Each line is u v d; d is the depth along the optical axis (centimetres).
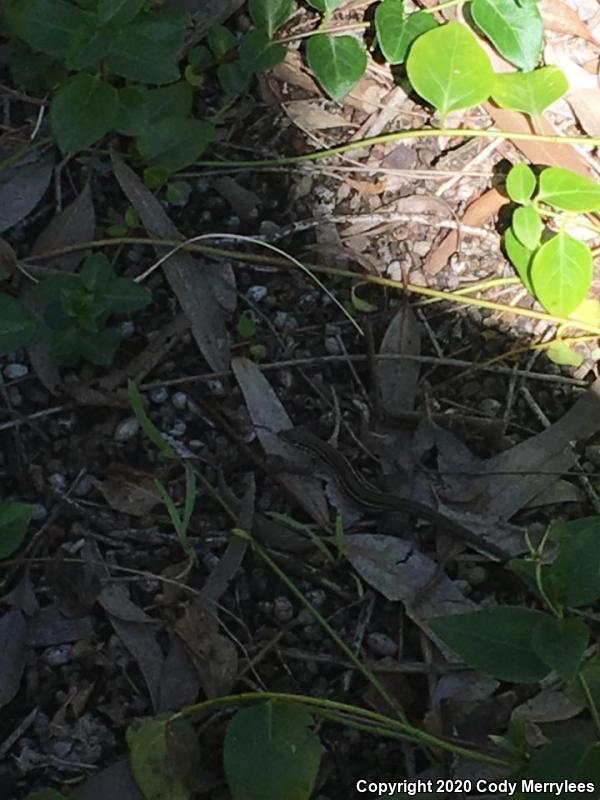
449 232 64
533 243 61
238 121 66
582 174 66
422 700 52
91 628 52
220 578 54
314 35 66
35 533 54
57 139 59
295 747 47
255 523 55
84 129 59
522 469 57
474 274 63
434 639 53
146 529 55
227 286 61
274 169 64
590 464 58
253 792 46
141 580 53
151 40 59
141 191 62
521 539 56
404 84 67
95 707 51
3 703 50
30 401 57
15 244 61
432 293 61
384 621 54
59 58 62
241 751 47
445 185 65
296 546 55
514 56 66
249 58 65
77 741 50
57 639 52
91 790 49
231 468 57
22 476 56
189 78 66
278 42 68
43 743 50
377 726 51
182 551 54
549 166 66
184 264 61
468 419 58
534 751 46
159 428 57
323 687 52
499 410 59
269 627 53
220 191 64
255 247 62
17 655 51
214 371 59
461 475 57
